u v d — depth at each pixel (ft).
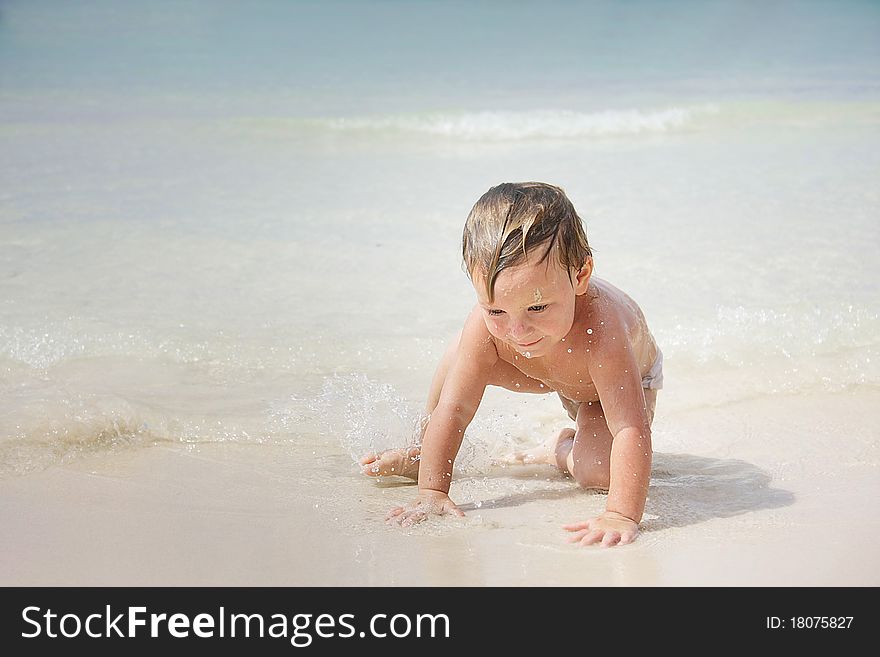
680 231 18.22
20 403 11.54
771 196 20.57
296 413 11.68
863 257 16.56
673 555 8.36
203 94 33.45
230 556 8.43
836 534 8.71
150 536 8.81
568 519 9.34
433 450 9.75
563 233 8.55
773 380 12.74
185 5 54.03
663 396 12.39
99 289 15.52
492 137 27.99
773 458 10.65
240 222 19.34
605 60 42.60
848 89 33.55
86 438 10.89
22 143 26.08
